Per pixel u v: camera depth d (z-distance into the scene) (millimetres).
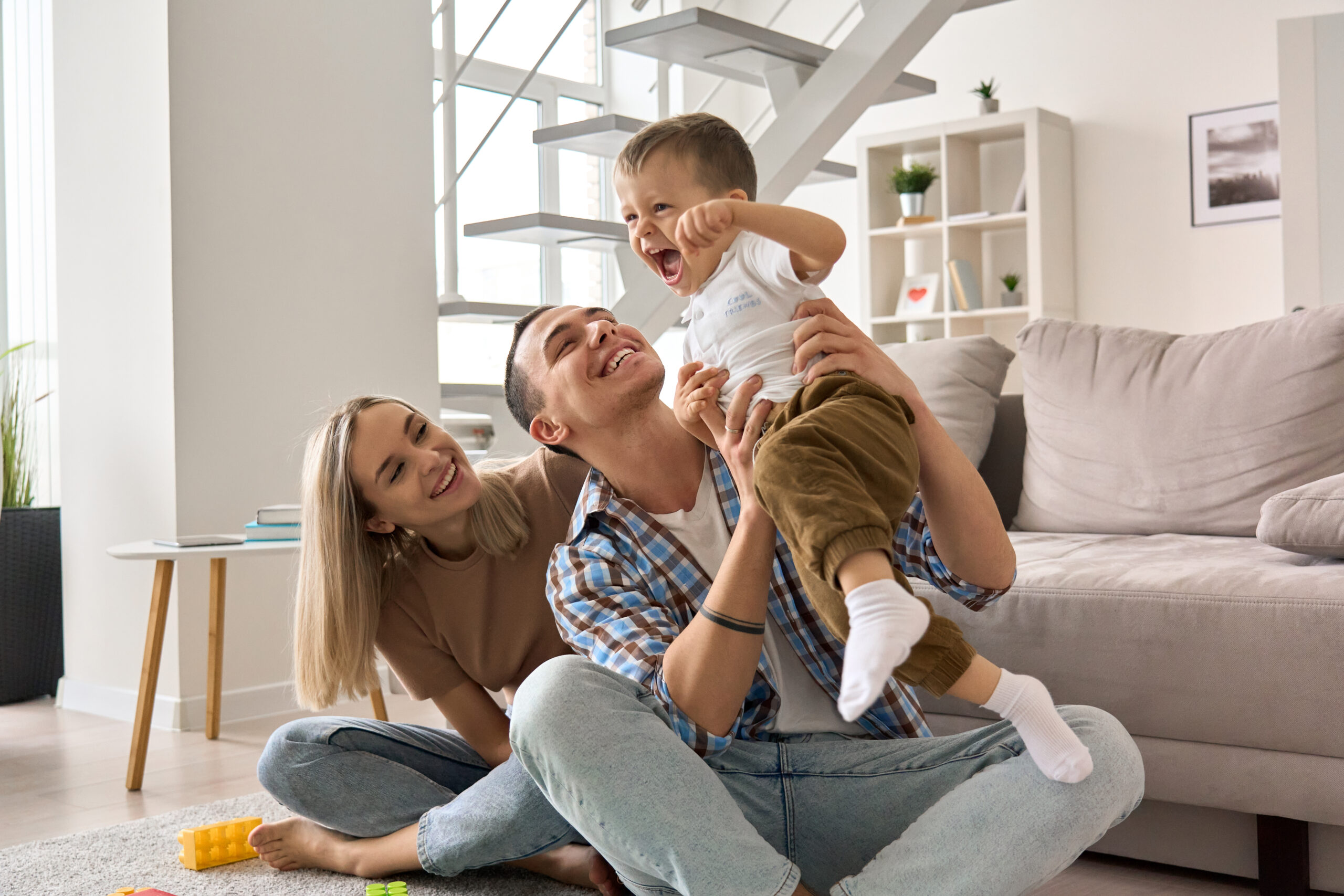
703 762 1246
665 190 1484
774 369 1358
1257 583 1655
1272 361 2287
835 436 1152
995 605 1853
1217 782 1663
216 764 2676
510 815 1571
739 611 1271
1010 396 2795
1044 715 1173
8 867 1918
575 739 1201
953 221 5484
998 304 5715
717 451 1480
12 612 3545
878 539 1045
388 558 1764
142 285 3160
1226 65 5105
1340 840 1609
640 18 6020
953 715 1954
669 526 1496
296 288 3326
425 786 1774
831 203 6312
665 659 1306
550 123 5910
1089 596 1771
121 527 3246
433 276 3682
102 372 3287
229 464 3174
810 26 6141
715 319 1432
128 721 3213
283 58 3314
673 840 1182
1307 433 2223
